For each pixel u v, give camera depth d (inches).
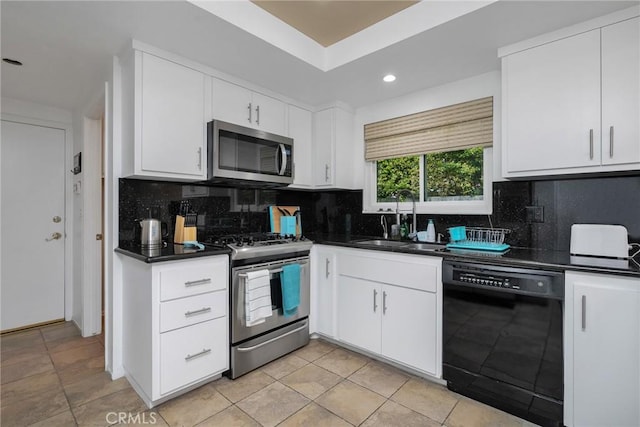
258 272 83.4
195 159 83.7
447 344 73.8
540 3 58.9
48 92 101.8
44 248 117.1
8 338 105.5
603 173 68.3
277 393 73.8
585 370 56.9
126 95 76.8
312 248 104.2
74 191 120.4
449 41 72.9
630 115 60.3
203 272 74.3
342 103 116.4
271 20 74.4
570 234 76.5
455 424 63.2
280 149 102.0
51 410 67.5
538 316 61.6
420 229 104.8
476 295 69.4
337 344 101.4
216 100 88.3
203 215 99.9
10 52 76.5
